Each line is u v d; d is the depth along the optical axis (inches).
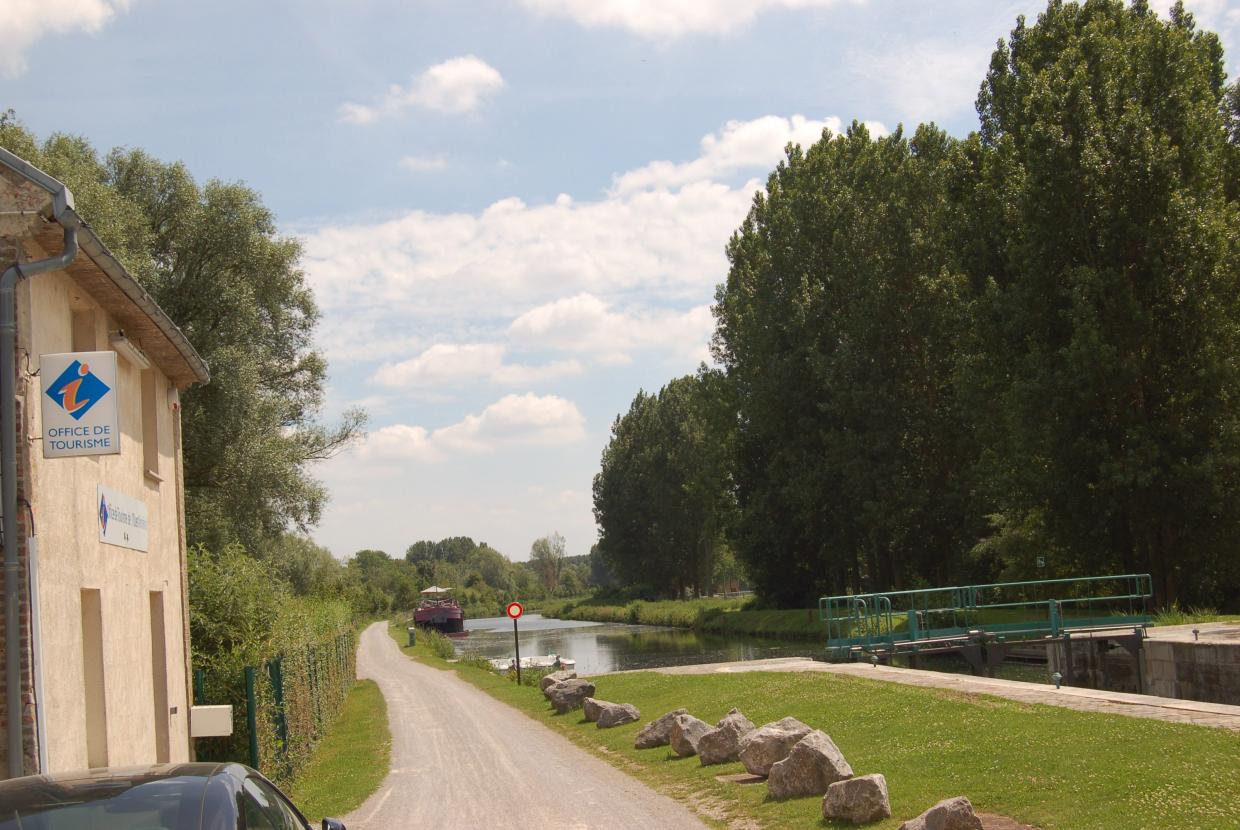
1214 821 340.8
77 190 1035.9
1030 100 1456.7
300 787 674.2
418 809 555.2
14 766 343.0
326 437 1503.4
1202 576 1386.6
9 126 1069.1
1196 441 1334.9
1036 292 1434.5
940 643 1153.4
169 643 578.9
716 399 2586.1
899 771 488.7
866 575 2568.9
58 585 387.2
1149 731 481.7
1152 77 1416.1
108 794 213.9
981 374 1579.7
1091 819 369.1
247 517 1251.8
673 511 4121.6
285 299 1376.7
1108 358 1299.2
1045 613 1401.3
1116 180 1352.1
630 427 4589.1
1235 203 1416.1
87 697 435.8
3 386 354.9
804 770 479.8
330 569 3518.7
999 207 1596.9
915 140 2183.8
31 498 360.2
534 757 721.0
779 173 2506.2
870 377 2111.2
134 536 505.4
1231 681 884.0
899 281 2084.2
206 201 1295.5
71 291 433.7
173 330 531.2
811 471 2159.2
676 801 515.5
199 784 219.9
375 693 1387.8
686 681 994.1
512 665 1651.1
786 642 2171.5
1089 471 1378.0
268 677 658.2
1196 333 1328.7
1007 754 479.5
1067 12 1615.4
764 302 2295.8
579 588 6948.8
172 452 616.7
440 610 3572.8
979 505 1973.4
